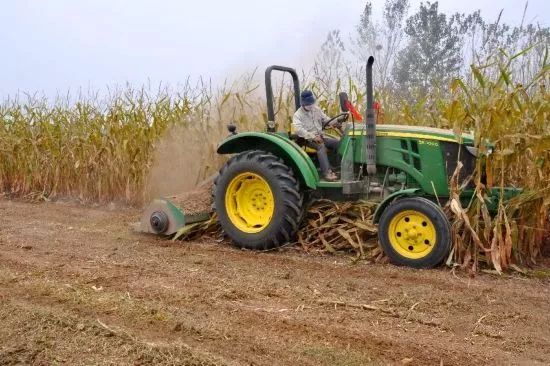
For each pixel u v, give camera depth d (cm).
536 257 636
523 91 594
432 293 504
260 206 679
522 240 616
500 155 577
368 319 440
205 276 552
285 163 684
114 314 439
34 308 443
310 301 480
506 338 410
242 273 566
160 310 445
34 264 585
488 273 572
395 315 449
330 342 393
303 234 673
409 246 591
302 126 676
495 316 452
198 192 758
